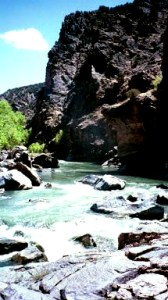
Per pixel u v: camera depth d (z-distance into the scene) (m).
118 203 21.17
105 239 15.84
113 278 8.16
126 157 51.47
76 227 17.69
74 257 10.18
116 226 17.77
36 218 19.38
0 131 84.56
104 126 81.44
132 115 49.09
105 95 90.50
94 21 127.56
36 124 114.44
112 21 119.75
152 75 63.22
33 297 7.56
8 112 111.94
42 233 16.91
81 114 96.69
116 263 9.02
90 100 96.31
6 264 12.30
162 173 44.00
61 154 92.00
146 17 117.31
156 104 47.88
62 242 15.62
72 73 119.56
